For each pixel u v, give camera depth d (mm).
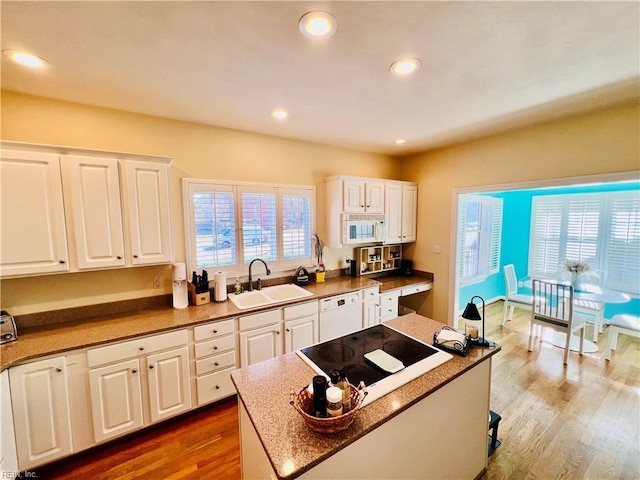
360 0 1151
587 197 4371
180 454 1988
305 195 3385
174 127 2576
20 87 1912
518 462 1908
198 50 1511
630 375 2926
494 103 2250
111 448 2031
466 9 1212
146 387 2082
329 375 1464
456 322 3775
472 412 1688
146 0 1134
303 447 1022
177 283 2459
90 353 1874
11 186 1757
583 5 1192
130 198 2141
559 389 2701
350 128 2871
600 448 2012
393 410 1198
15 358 1654
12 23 1265
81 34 1359
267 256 3143
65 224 1926
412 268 4199
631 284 4023
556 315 3262
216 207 2791
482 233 4941
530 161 2855
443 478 1553
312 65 1675
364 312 3295
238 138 2918
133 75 1770
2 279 1985
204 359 2301
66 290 2193
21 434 1696
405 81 1880
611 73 1791
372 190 3584
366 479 1192
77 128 2188
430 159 3875
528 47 1504
